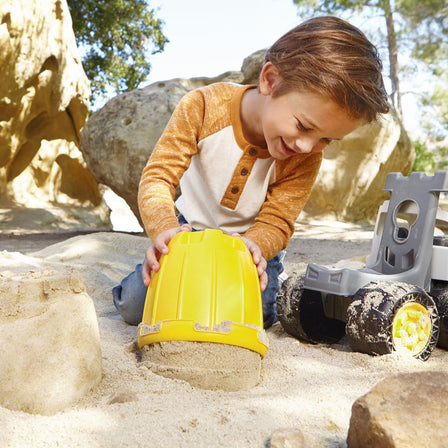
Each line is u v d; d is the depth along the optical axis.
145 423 0.60
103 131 3.38
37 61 3.64
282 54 0.79
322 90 0.74
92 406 0.65
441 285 1.00
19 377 0.63
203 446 0.56
